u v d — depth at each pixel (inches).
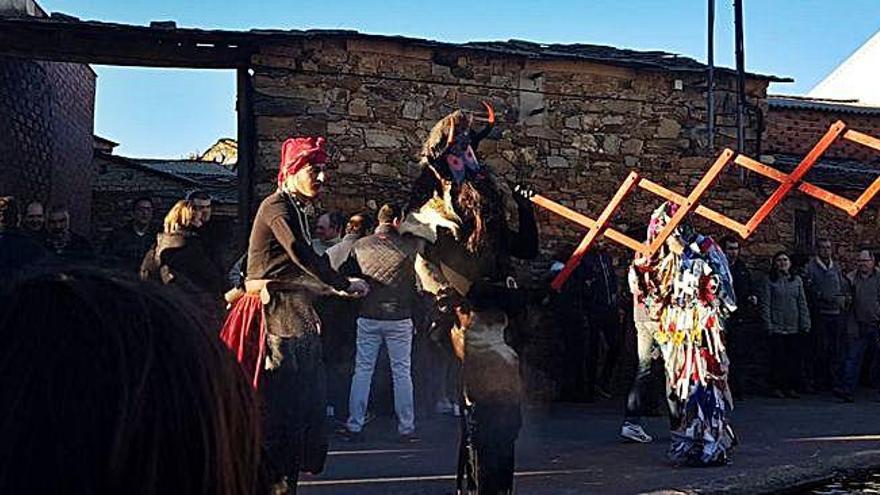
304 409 168.9
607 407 402.0
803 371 469.4
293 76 403.2
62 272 40.8
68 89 616.7
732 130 467.2
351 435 302.0
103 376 37.8
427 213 179.8
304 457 170.4
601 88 448.1
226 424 40.5
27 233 271.0
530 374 380.2
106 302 39.4
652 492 222.8
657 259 271.1
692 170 460.8
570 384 415.8
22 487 36.6
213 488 39.8
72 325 38.4
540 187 438.9
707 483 234.7
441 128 179.6
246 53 400.8
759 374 471.5
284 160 178.7
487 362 175.8
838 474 258.8
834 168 552.1
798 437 320.5
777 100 685.3
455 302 177.0
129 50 390.0
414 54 418.0
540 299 192.5
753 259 483.2
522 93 436.8
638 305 304.2
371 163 410.9
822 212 508.1
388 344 302.2
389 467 256.4
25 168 525.0
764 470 250.7
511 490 178.4
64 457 36.9
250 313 170.6
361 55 410.6
